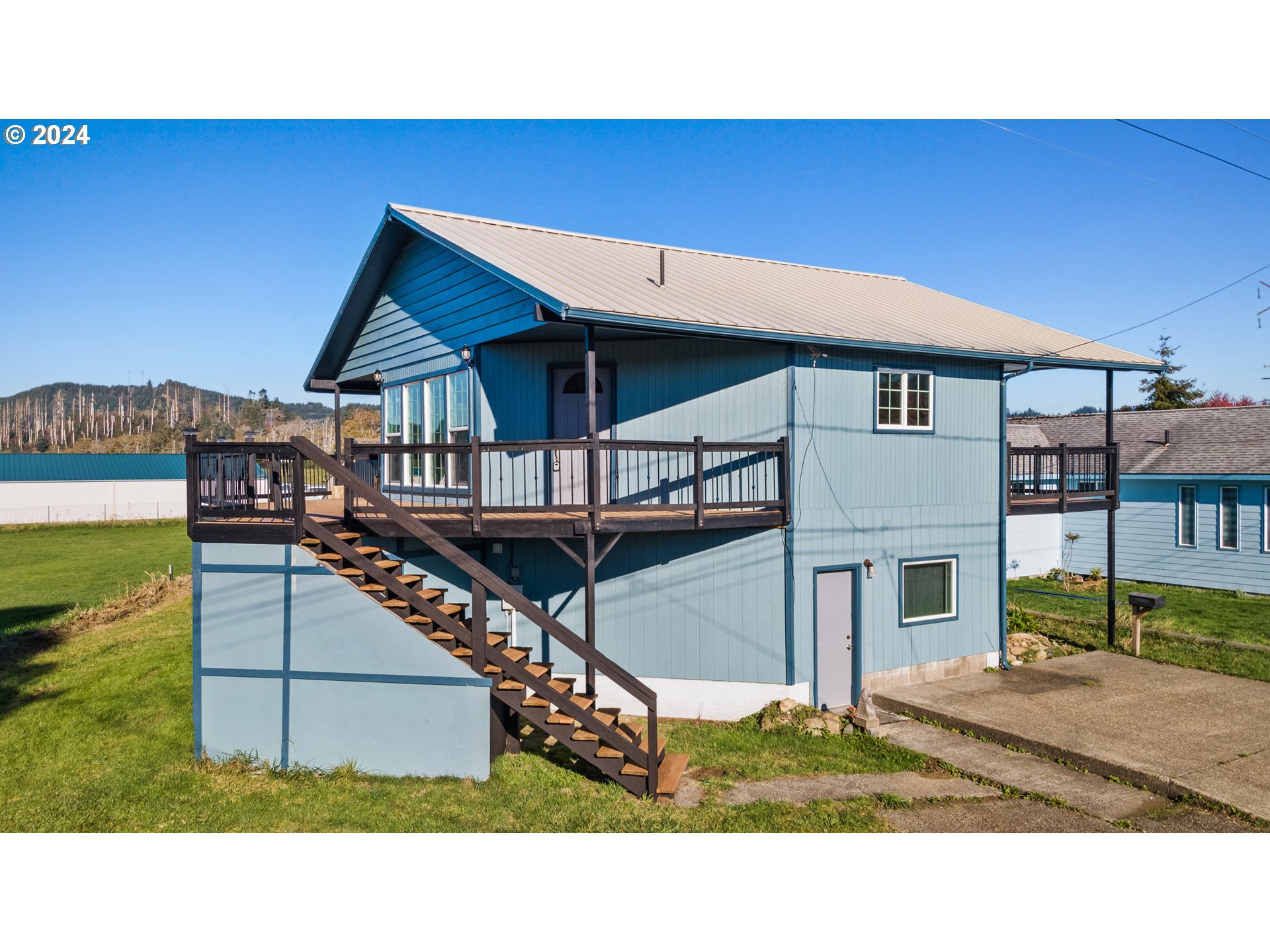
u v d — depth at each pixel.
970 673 13.05
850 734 10.30
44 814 7.62
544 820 7.51
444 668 8.63
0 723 10.46
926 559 12.56
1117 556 23.03
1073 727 9.96
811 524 11.17
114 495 47.50
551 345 11.68
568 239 13.36
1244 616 17.39
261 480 13.66
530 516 10.34
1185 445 22.48
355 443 10.33
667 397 11.48
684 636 11.38
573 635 8.34
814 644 11.23
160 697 11.40
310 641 8.83
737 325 9.62
